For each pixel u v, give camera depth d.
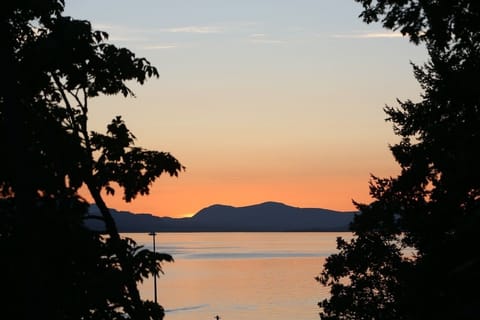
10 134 26.39
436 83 41.59
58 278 26.86
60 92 29.53
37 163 28.19
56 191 28.27
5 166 27.34
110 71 28.00
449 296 19.19
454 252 19.22
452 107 41.75
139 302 28.14
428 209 49.81
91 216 29.19
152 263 28.20
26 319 25.95
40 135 28.69
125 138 30.36
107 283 27.02
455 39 31.12
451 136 43.81
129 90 28.91
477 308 17.97
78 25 26.59
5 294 26.47
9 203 27.56
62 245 26.78
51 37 26.69
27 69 27.41
